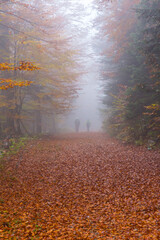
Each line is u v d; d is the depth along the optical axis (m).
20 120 18.84
